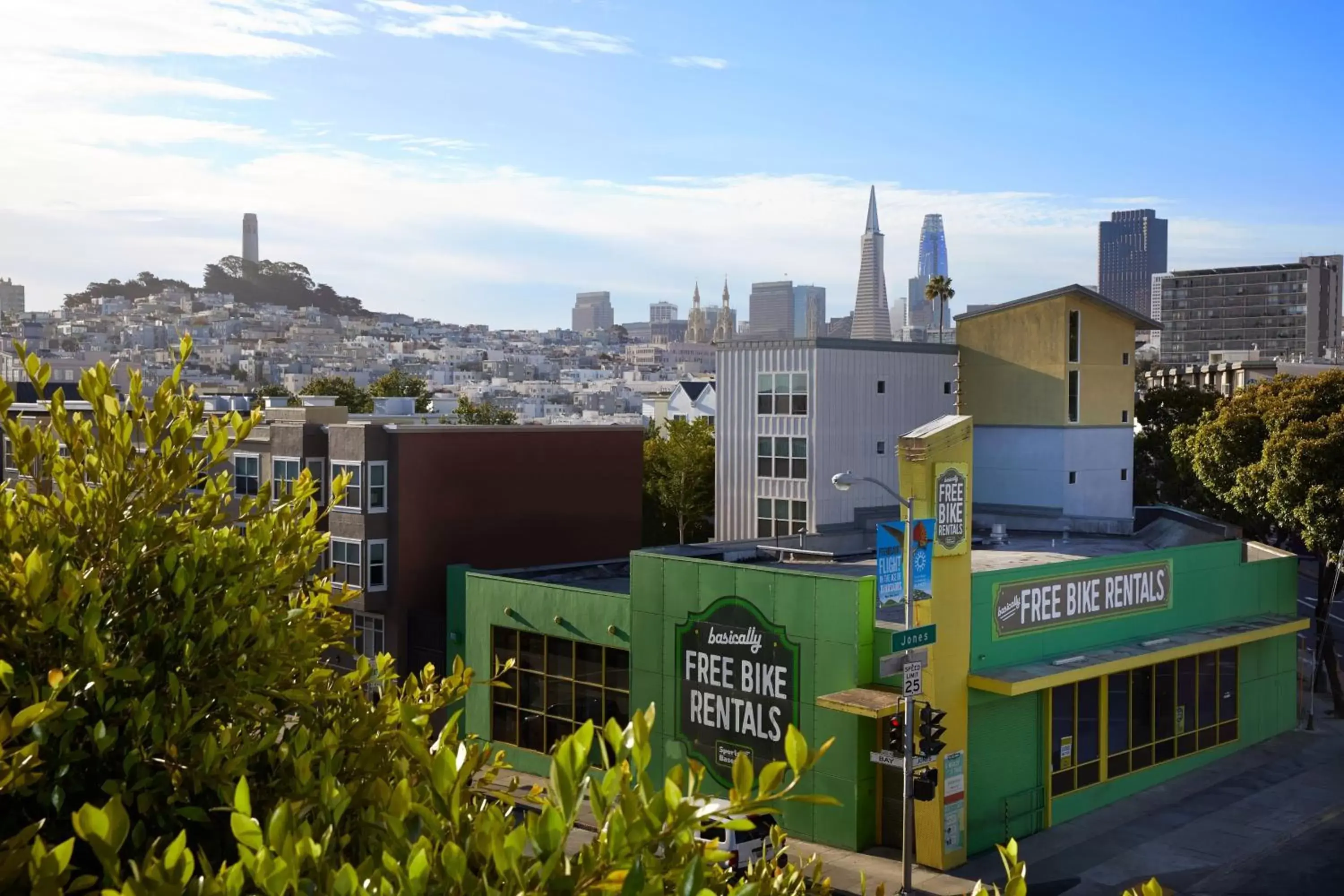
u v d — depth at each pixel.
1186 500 71.62
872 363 50.66
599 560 48.06
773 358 50.78
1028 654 31.50
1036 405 50.44
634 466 52.97
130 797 8.16
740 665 32.28
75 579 8.32
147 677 8.61
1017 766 30.77
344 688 9.94
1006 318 51.41
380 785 7.65
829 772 30.22
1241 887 26.86
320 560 46.75
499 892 5.24
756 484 51.53
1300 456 44.91
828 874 27.98
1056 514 49.72
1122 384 52.06
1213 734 37.28
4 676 7.35
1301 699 45.25
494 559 47.97
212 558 9.77
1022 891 6.67
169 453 9.70
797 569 39.44
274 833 5.40
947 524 28.97
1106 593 34.16
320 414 49.16
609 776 5.34
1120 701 33.72
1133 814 32.41
